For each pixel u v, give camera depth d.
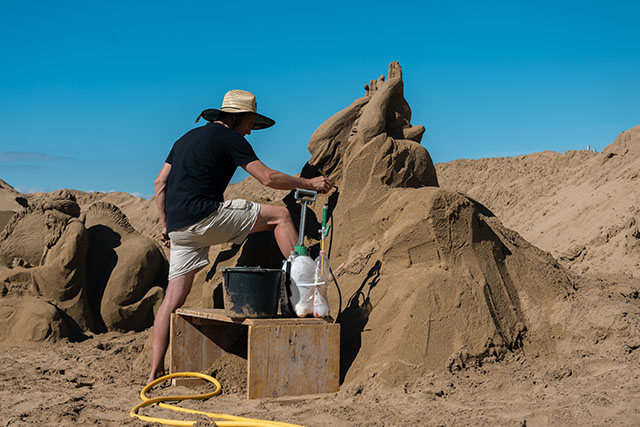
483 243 4.77
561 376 4.02
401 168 5.46
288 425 3.28
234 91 4.82
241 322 4.09
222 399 4.11
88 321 6.80
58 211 7.34
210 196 4.46
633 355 4.14
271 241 5.39
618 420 3.22
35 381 4.71
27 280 6.79
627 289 5.31
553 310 4.72
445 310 4.32
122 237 7.43
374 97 5.61
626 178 14.28
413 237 4.66
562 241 13.05
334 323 4.30
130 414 3.67
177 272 4.58
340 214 5.41
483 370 4.15
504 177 22.03
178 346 4.53
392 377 4.04
